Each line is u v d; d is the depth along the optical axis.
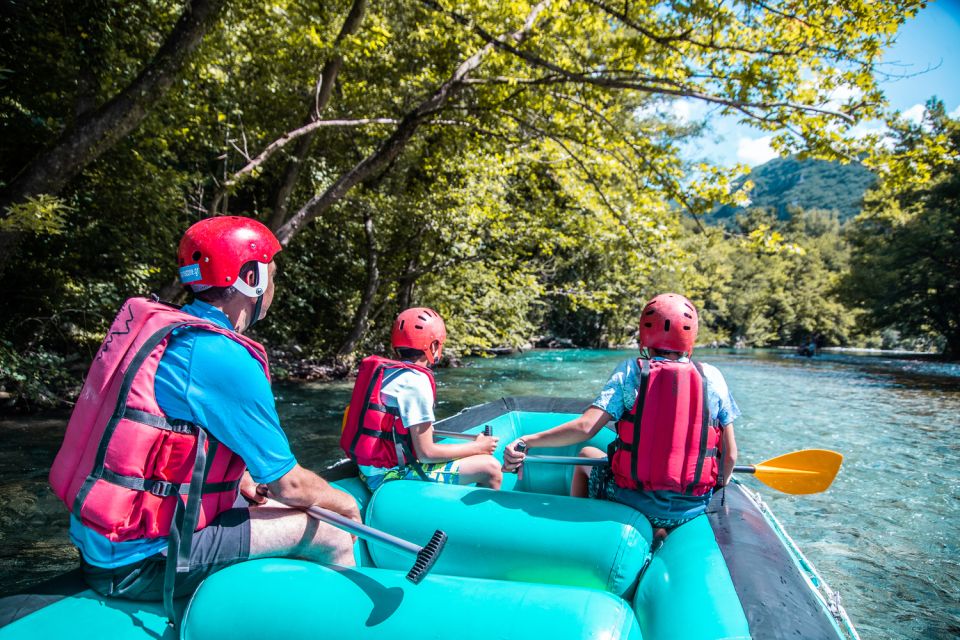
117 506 1.41
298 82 10.05
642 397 2.21
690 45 6.67
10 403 7.19
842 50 5.91
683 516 2.22
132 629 1.45
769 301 56.66
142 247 8.72
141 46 7.58
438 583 1.63
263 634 1.51
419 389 2.51
